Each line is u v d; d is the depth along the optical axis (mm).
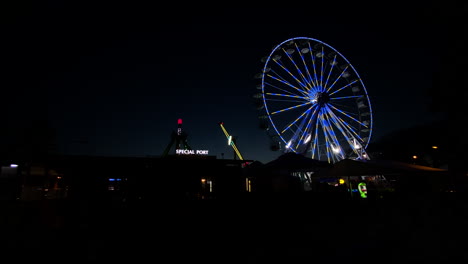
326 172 13445
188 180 14969
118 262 4945
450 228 7496
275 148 26984
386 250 5668
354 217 9078
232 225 7555
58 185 14133
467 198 12086
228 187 15516
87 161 14148
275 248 5734
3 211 7215
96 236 6367
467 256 5152
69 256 5141
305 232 7090
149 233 6660
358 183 14797
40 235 6215
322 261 4859
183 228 7113
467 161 11828
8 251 5289
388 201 11719
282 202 9297
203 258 5180
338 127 29906
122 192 14102
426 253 5406
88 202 8031
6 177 12773
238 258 5129
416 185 16438
